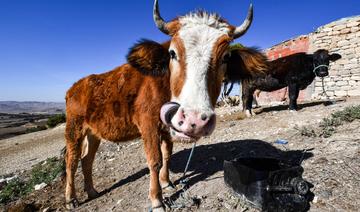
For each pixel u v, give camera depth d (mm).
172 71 1586
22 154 7625
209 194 1859
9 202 2828
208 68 1446
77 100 2295
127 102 1969
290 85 4305
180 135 1424
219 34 1534
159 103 1792
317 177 1765
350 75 6316
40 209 2439
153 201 1803
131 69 2039
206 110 1320
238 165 1688
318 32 6809
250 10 1686
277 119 3881
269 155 2350
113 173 2912
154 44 1688
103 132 2170
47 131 13570
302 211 1527
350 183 1659
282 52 7539
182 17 1672
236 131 3570
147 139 1831
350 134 2414
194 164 2561
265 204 1509
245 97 4680
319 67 4188
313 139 2512
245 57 1837
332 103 4719
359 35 6227
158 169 1822
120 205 2066
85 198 2455
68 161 2320
